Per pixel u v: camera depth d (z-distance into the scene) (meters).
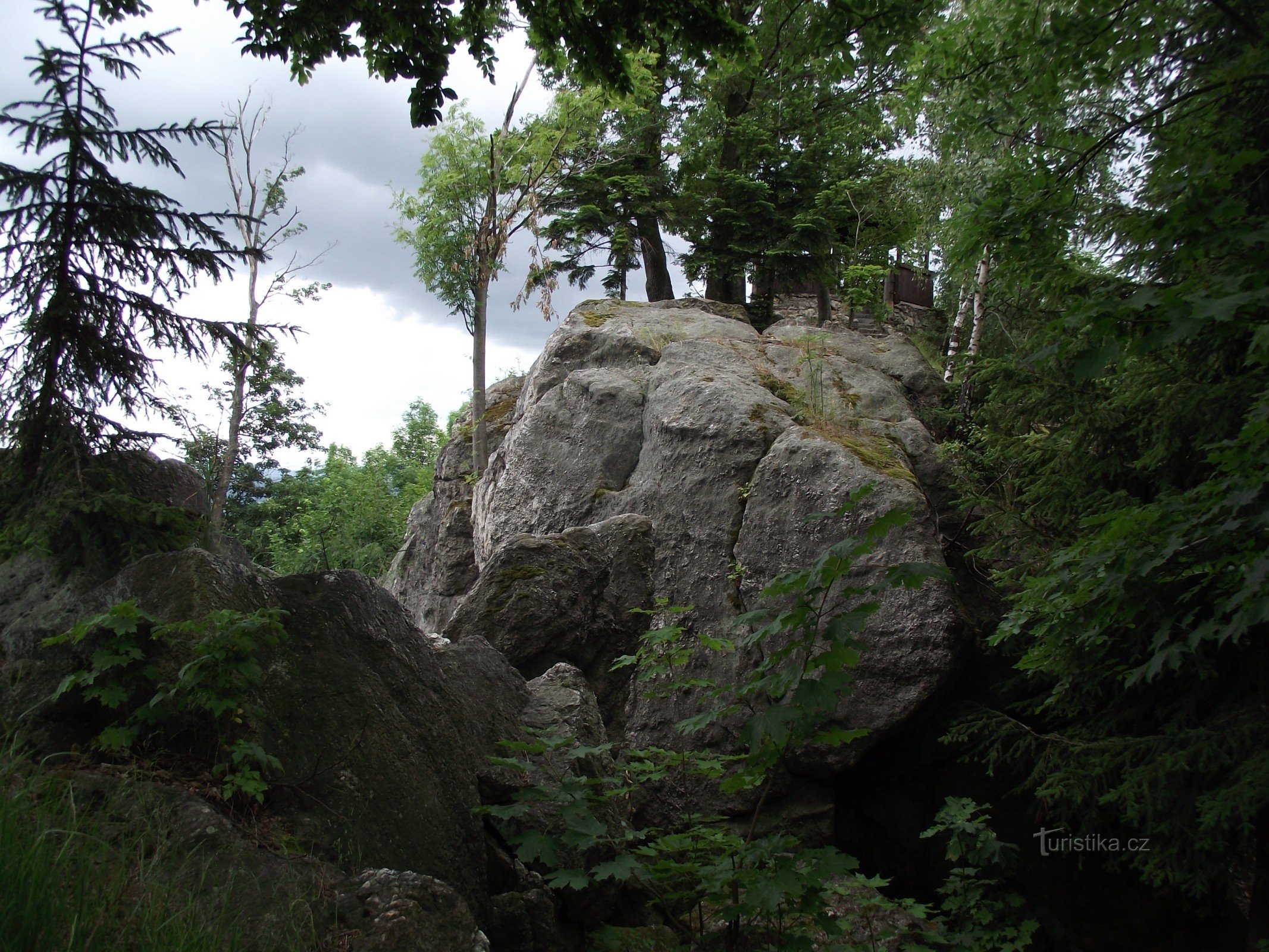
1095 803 8.03
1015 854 6.88
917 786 10.02
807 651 3.14
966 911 6.81
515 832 4.52
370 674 4.35
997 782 9.81
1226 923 8.84
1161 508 4.07
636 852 3.92
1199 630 3.92
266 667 3.92
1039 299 10.16
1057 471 8.88
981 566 11.04
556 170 18.95
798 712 2.98
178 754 3.49
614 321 14.61
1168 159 5.99
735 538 10.72
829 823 9.26
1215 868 7.00
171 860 2.75
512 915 4.16
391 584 19.11
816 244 18.00
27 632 4.31
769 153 18.77
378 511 29.73
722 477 11.08
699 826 4.06
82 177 4.96
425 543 17.98
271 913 2.64
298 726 3.87
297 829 3.49
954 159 13.37
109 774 3.22
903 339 14.45
